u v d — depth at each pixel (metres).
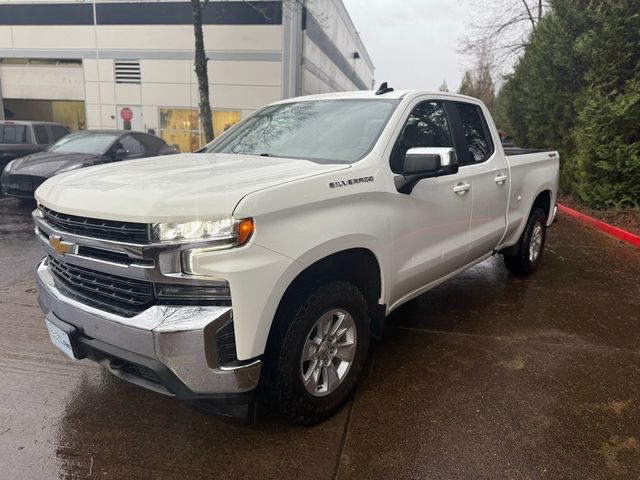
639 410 3.07
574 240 8.00
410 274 3.42
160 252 2.20
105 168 3.02
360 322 3.01
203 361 2.24
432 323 4.38
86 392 3.16
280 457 2.59
